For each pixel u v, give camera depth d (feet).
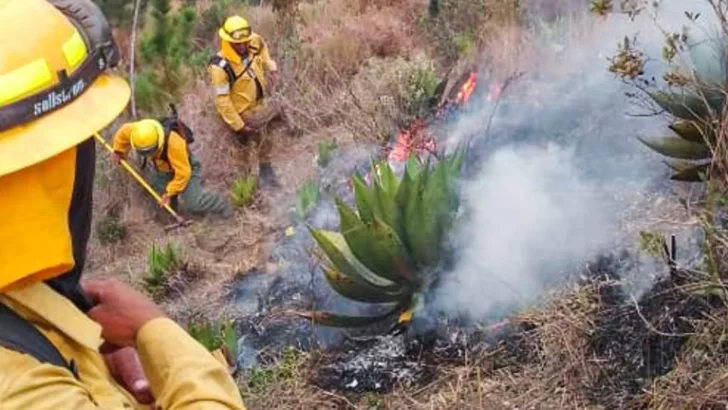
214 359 4.86
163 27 34.65
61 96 4.09
